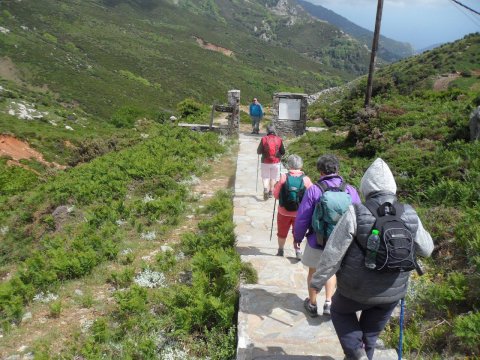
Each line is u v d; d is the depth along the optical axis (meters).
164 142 17.94
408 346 4.70
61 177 17.23
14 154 45.03
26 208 14.44
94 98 126.94
